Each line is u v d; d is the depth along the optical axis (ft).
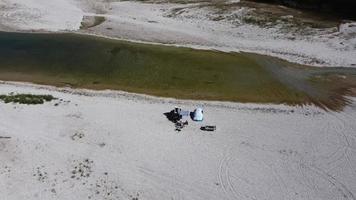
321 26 198.80
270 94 146.51
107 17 216.74
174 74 159.63
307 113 135.33
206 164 109.29
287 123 129.18
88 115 130.62
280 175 106.22
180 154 112.98
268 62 170.09
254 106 138.82
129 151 113.91
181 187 101.50
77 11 224.94
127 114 131.75
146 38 192.13
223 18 211.82
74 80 154.61
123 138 119.24
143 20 212.84
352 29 194.18
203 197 98.73
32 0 235.61
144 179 103.86
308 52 178.19
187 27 204.13
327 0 217.56
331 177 105.91
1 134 120.16
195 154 113.09
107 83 152.56
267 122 129.39
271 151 115.24
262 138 120.88
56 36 193.36
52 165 108.06
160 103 139.33
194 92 147.13
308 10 218.18
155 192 99.81
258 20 207.00
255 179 104.53
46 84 151.53
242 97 144.36
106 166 108.17
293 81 155.12
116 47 182.70
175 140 118.73
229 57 174.29
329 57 173.88
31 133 120.98
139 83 152.87
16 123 125.80
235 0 236.84
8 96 140.46
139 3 239.71
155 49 181.27
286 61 171.12
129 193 99.25
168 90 148.36
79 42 187.21
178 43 187.83
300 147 117.39
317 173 107.24
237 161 110.73
